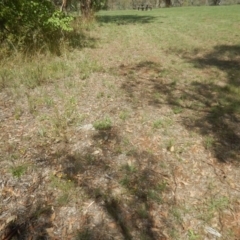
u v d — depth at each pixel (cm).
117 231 231
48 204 253
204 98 473
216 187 278
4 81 515
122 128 377
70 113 408
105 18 1781
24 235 223
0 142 336
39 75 548
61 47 748
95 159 315
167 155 326
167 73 609
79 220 239
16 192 263
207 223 239
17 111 412
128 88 515
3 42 693
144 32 1145
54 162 308
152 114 415
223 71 617
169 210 252
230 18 1466
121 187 276
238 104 447
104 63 679
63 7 1147
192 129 377
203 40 952
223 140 353
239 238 226
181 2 4803
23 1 690
